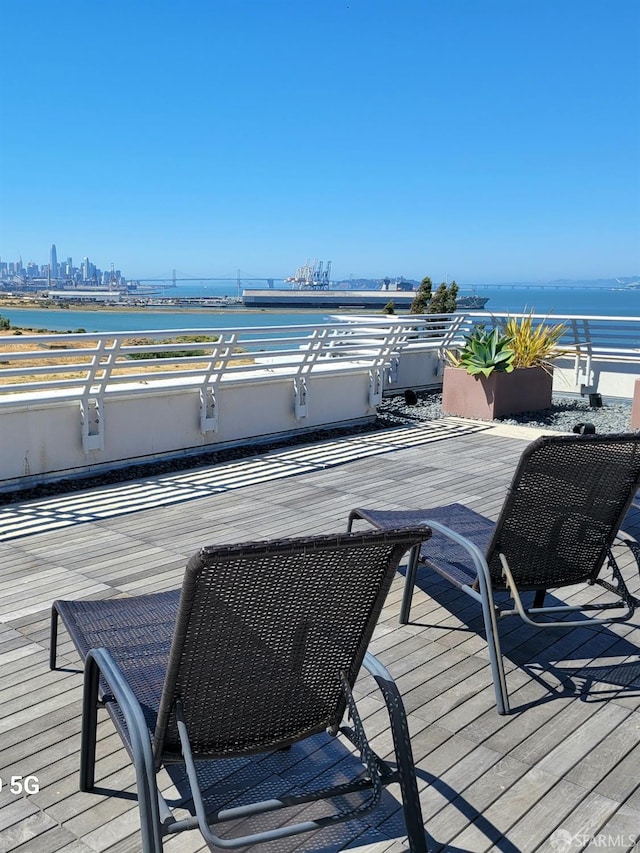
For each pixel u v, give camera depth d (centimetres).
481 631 316
